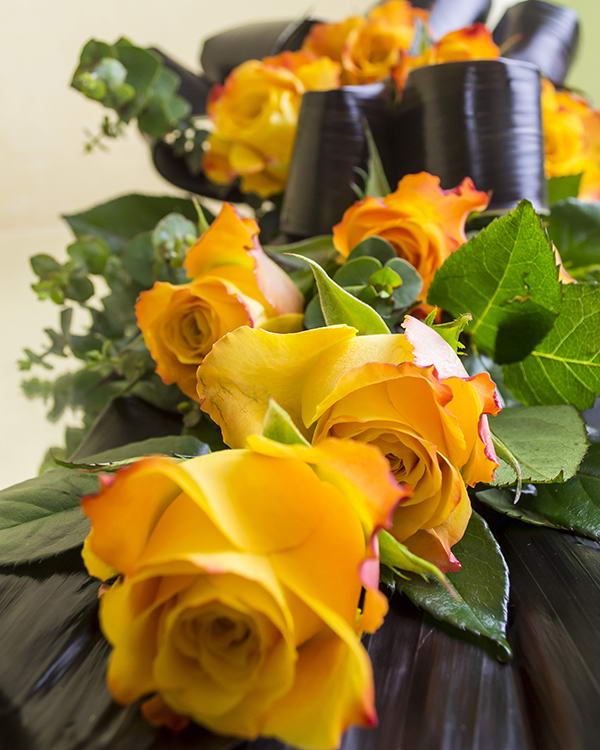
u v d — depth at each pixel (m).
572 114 0.58
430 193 0.38
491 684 0.26
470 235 0.45
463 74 0.47
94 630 0.28
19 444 0.84
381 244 0.37
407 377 0.27
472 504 0.34
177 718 0.24
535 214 0.34
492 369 0.39
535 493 0.33
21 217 1.18
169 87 0.60
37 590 0.30
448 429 0.27
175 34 1.20
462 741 0.25
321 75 0.57
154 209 0.56
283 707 0.23
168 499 0.24
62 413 0.52
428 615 0.29
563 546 0.32
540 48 0.67
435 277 0.36
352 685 0.22
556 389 0.37
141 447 0.35
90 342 0.52
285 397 0.28
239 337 0.28
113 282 0.52
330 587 0.23
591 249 0.47
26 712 0.25
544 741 0.25
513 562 0.31
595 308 0.35
